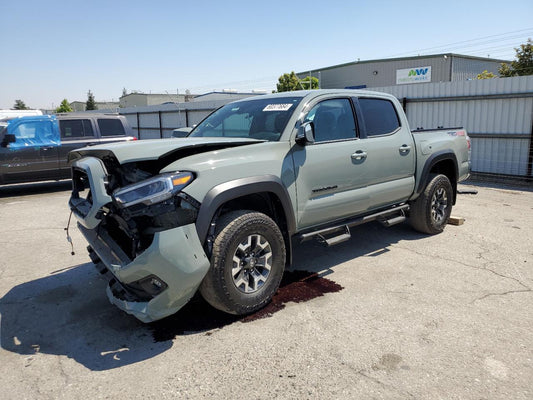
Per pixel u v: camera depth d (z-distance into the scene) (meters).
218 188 3.22
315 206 4.05
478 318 3.48
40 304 3.95
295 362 2.89
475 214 7.14
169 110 21.84
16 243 5.98
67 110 80.94
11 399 2.58
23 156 10.08
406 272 4.53
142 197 2.93
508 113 10.41
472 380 2.67
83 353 3.09
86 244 5.89
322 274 4.49
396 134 5.07
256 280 3.53
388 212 5.05
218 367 2.86
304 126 3.75
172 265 2.97
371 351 3.01
